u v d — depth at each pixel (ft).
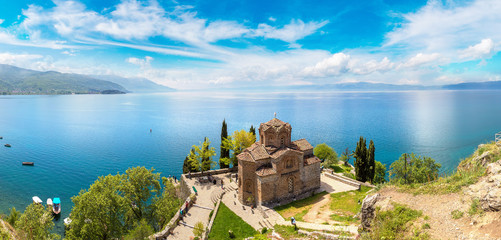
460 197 75.41
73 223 130.41
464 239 61.31
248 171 148.66
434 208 75.87
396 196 88.69
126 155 368.27
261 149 152.87
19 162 326.65
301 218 124.98
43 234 132.26
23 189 244.63
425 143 464.65
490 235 58.44
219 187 179.32
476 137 503.20
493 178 71.67
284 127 154.51
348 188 163.63
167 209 147.95
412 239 67.77
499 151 102.99
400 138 505.66
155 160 345.72
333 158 256.11
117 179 142.72
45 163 325.21
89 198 128.47
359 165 190.08
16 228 131.13
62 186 253.65
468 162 116.16
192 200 159.53
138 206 148.46
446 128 608.60
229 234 123.24
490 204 64.18
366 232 83.92
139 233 123.44
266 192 143.64
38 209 134.72
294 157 152.05
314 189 162.50
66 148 405.39
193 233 129.39
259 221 131.13
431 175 160.76
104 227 132.36
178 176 286.87
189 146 427.74
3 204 214.69
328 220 119.24
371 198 91.04
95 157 355.97
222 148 216.54
